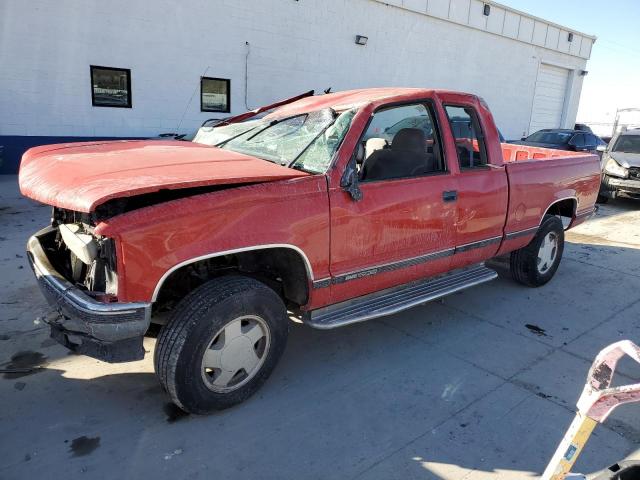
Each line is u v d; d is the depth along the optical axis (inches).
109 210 105.7
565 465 66.0
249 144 149.2
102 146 147.9
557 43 886.4
